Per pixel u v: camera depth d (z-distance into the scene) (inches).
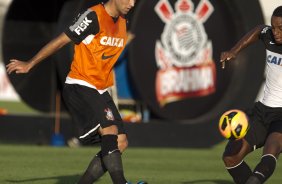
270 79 979.3
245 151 988.6
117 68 2006.6
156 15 1897.1
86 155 1699.1
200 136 1962.4
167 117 1937.7
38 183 1208.2
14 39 2022.6
